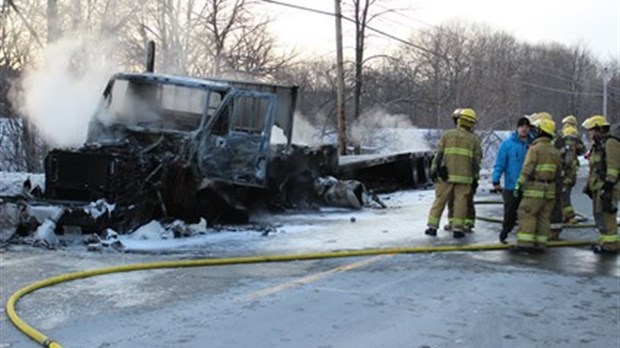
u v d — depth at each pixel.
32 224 8.62
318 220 11.64
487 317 5.66
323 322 5.44
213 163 10.30
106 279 6.79
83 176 9.21
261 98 10.91
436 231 10.02
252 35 28.09
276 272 7.26
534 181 8.70
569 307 6.03
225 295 6.23
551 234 9.71
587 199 16.33
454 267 7.67
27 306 5.77
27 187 9.77
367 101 35.12
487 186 20.02
